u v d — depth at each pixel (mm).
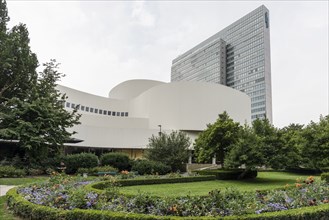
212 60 122625
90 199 6656
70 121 23906
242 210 5711
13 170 17938
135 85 59719
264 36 107125
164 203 6133
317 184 8953
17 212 7039
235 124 22594
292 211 5801
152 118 46375
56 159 22141
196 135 43719
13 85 22500
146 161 25031
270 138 18766
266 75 104375
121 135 39781
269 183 18766
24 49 22312
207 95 44250
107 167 23562
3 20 23203
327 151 23281
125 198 6977
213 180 20656
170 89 45125
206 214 5750
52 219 5977
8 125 19938
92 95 51344
